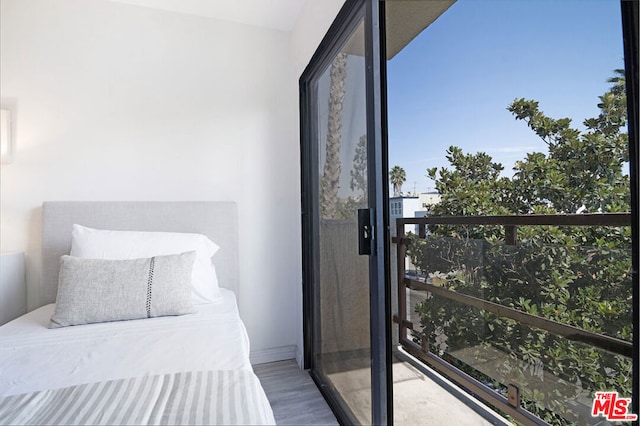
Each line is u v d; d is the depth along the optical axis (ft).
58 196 6.68
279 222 8.21
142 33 7.24
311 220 7.52
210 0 7.14
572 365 4.45
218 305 5.85
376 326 4.47
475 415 5.73
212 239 7.40
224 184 7.79
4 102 6.43
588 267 4.35
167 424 2.33
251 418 2.43
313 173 7.36
